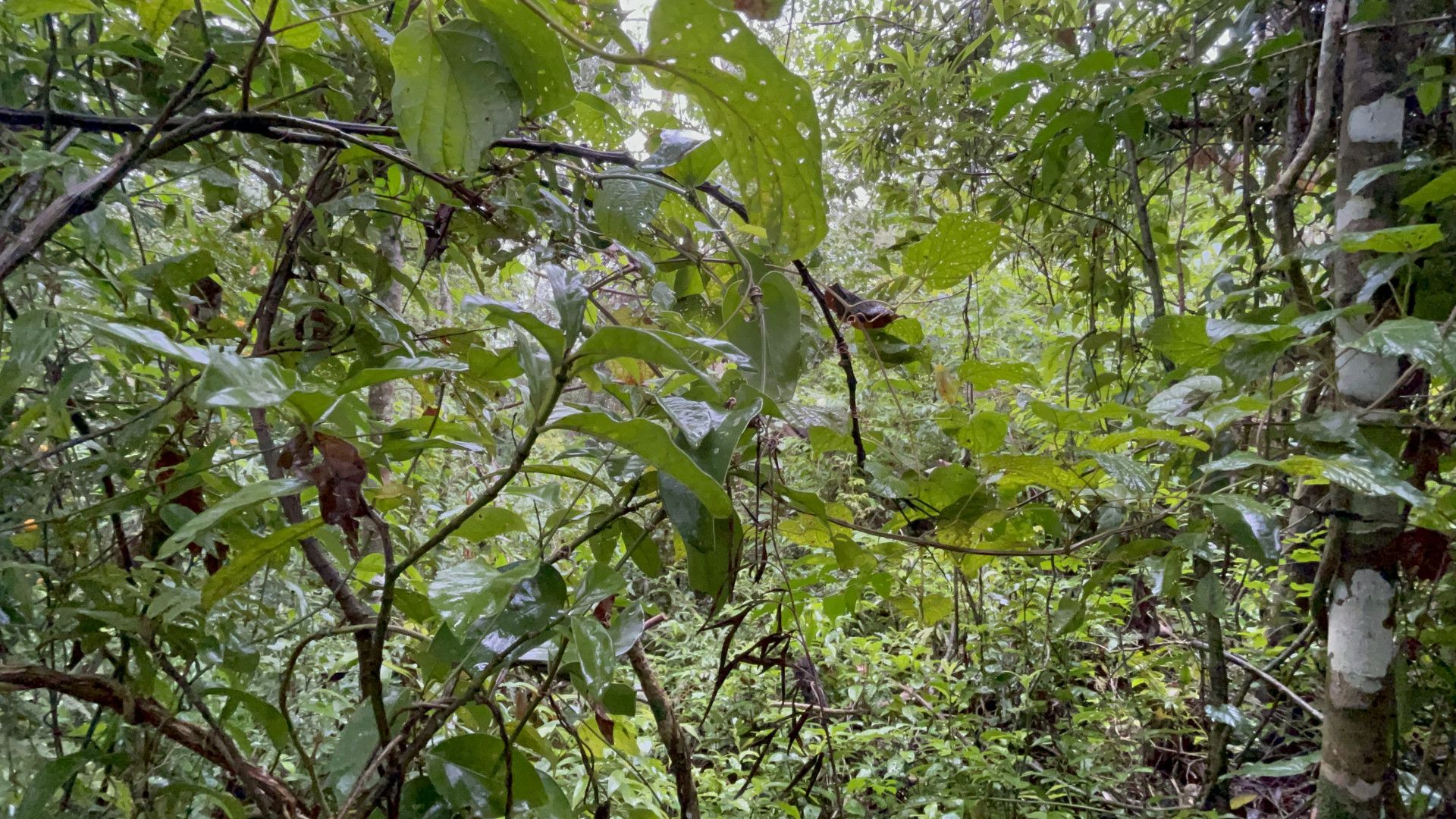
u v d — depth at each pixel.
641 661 0.95
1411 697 1.21
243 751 0.83
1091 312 1.81
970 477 0.93
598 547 0.81
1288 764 1.53
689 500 0.62
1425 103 1.08
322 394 0.42
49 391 0.76
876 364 1.05
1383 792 1.12
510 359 0.54
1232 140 1.77
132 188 0.95
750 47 0.43
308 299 0.83
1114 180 1.77
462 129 0.52
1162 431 0.88
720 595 0.70
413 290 1.02
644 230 0.96
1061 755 1.89
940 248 0.97
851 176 2.35
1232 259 1.77
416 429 0.57
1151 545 1.02
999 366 0.95
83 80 0.77
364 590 0.92
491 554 1.74
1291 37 1.21
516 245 0.91
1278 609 2.01
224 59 0.76
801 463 2.28
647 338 0.41
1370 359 1.06
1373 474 0.77
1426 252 1.03
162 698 0.78
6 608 0.72
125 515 0.87
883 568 1.15
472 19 0.52
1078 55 1.66
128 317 0.70
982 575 2.12
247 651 0.79
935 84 1.77
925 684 2.03
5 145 0.69
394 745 0.60
